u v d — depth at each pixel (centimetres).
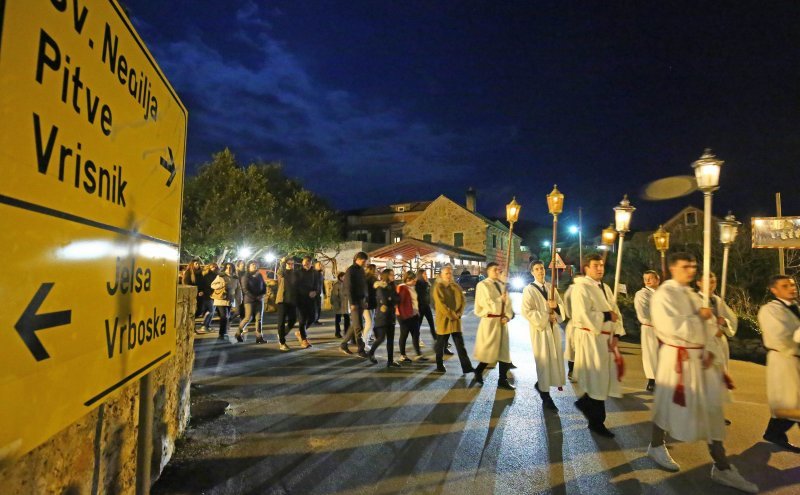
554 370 570
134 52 227
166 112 279
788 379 458
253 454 426
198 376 700
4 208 131
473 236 4016
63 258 162
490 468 408
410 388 656
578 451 447
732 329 599
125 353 214
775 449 466
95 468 249
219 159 2480
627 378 764
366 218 4762
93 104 184
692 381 390
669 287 413
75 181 170
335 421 514
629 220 673
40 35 149
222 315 1049
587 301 501
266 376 708
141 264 236
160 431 381
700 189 423
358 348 884
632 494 368
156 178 259
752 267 1423
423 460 421
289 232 2573
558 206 602
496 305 667
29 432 142
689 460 435
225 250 2420
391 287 811
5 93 132
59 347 158
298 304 931
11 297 135
